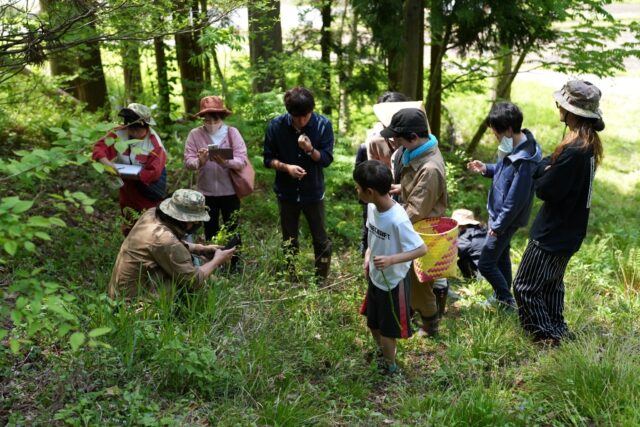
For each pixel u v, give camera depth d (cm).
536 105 1395
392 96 529
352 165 743
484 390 390
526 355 452
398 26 794
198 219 435
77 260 517
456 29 894
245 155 550
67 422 322
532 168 471
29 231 258
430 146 444
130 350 372
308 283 542
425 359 454
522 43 855
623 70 849
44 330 362
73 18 477
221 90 764
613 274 614
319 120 522
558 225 433
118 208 666
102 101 923
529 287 455
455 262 443
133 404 340
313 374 420
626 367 395
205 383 375
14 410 341
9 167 268
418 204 440
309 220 544
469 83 1123
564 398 385
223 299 449
